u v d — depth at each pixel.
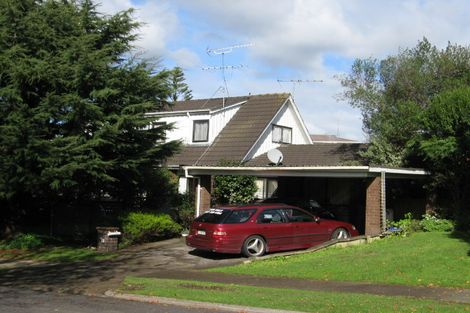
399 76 21.78
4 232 20.61
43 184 17.36
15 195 19.17
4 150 16.78
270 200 22.80
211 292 10.75
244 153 26.83
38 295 10.91
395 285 11.23
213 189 25.83
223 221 16.00
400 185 21.48
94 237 20.75
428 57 21.80
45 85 17.95
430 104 19.28
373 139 22.09
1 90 16.89
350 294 10.33
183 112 29.34
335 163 22.78
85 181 18.97
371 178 17.83
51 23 18.41
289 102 31.17
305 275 12.68
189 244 16.81
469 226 17.53
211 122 28.95
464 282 11.04
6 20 17.59
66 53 17.61
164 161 21.53
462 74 20.97
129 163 18.95
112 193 21.44
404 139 20.97
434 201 19.98
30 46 18.00
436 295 10.12
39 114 17.02
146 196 22.62
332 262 13.89
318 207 21.77
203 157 27.48
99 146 18.05
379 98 22.33
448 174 18.89
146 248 18.94
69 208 21.44
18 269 14.91
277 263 14.52
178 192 24.58
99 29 19.45
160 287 11.41
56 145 17.08
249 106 31.19
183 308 9.58
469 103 17.28
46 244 19.64
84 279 13.13
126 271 14.34
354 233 18.33
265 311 9.06
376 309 8.80
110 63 18.45
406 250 14.54
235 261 15.62
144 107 18.66
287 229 16.81
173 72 20.09
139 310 9.34
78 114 17.50
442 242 15.25
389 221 19.06
